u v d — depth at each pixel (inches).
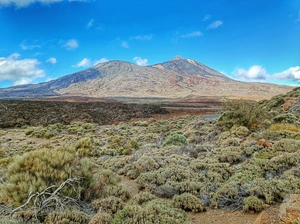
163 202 171.9
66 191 171.2
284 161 221.6
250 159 248.4
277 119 531.8
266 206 157.6
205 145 380.5
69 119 1283.2
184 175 231.9
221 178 222.1
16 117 1178.6
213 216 160.1
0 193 169.0
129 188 237.3
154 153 364.2
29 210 145.7
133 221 134.1
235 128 446.6
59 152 200.4
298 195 134.5
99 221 135.2
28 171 176.4
